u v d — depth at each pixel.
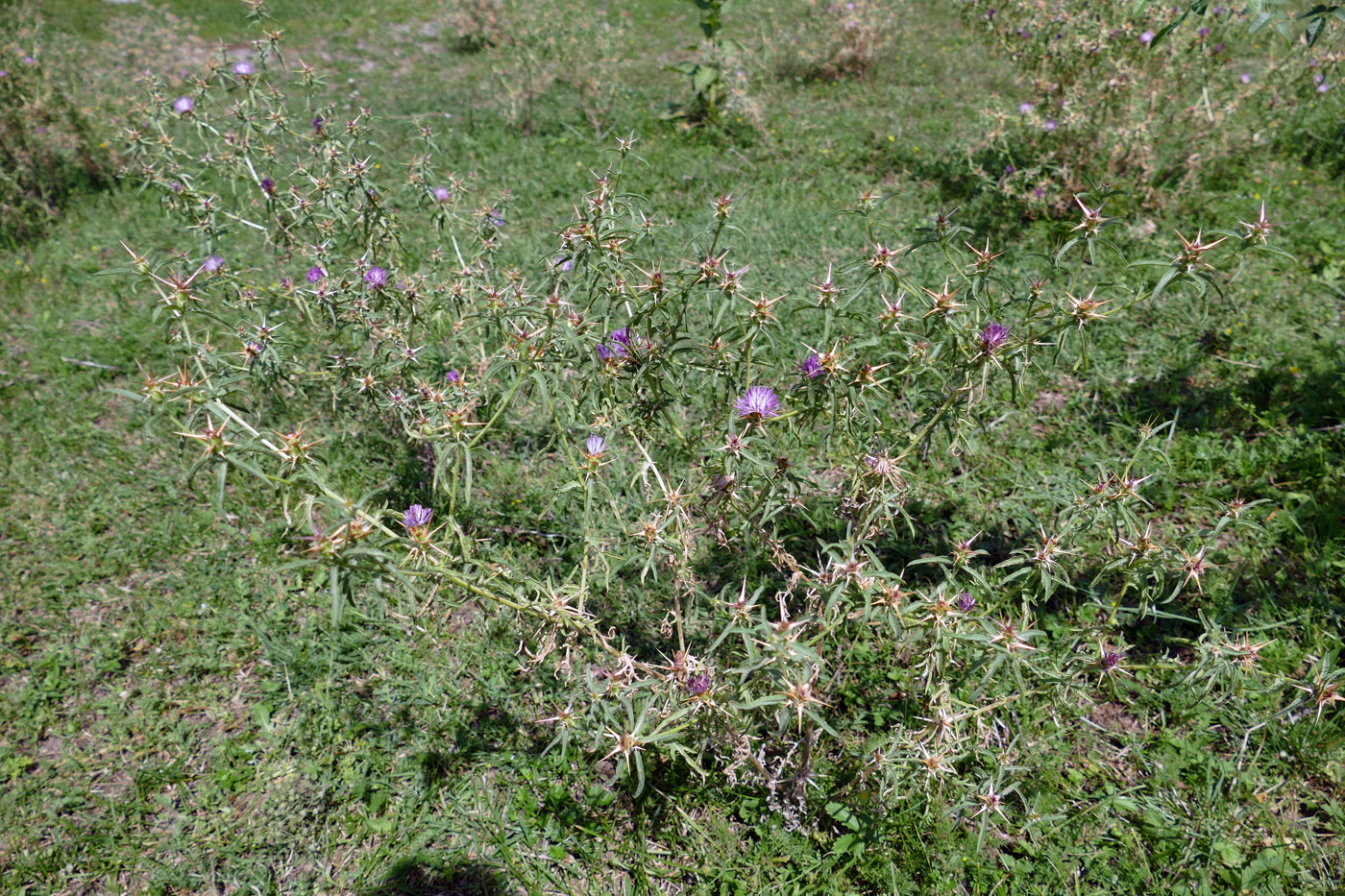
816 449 3.27
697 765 1.97
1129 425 3.42
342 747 2.40
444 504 3.11
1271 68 5.38
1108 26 4.79
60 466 3.43
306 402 3.53
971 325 1.78
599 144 6.68
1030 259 4.57
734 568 2.84
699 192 5.70
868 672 2.48
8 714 2.50
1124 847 2.11
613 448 3.19
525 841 2.18
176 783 2.35
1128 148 4.80
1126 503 1.90
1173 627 2.66
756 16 10.33
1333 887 2.01
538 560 2.93
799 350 3.82
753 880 2.07
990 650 1.68
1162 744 2.33
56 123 5.86
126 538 3.09
